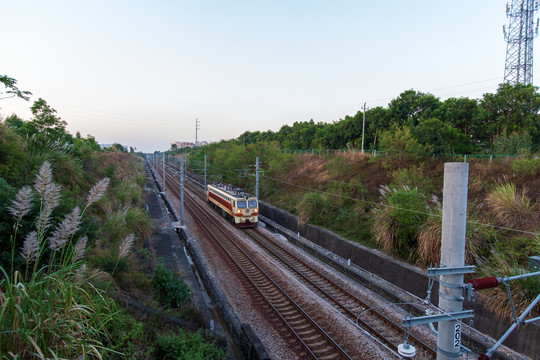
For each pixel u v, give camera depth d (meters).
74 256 4.57
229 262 16.11
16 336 3.31
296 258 16.69
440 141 20.95
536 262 8.81
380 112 32.44
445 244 3.66
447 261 3.64
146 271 12.00
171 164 91.50
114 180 25.11
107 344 5.93
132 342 6.57
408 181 17.08
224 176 43.91
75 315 3.93
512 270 9.73
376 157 24.05
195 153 67.31
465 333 9.77
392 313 11.04
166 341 6.86
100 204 15.41
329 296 12.26
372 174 22.17
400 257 14.20
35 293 3.71
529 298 8.77
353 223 18.53
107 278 8.33
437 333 3.84
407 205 13.82
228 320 9.98
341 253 17.12
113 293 7.84
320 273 14.51
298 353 8.88
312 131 45.53
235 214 23.92
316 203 21.17
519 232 11.69
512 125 21.05
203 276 14.15
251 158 34.97
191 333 7.97
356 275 14.67
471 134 24.72
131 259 11.84
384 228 14.82
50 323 3.40
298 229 21.83
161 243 16.84
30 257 4.09
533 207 12.29
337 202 21.06
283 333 9.84
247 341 8.19
